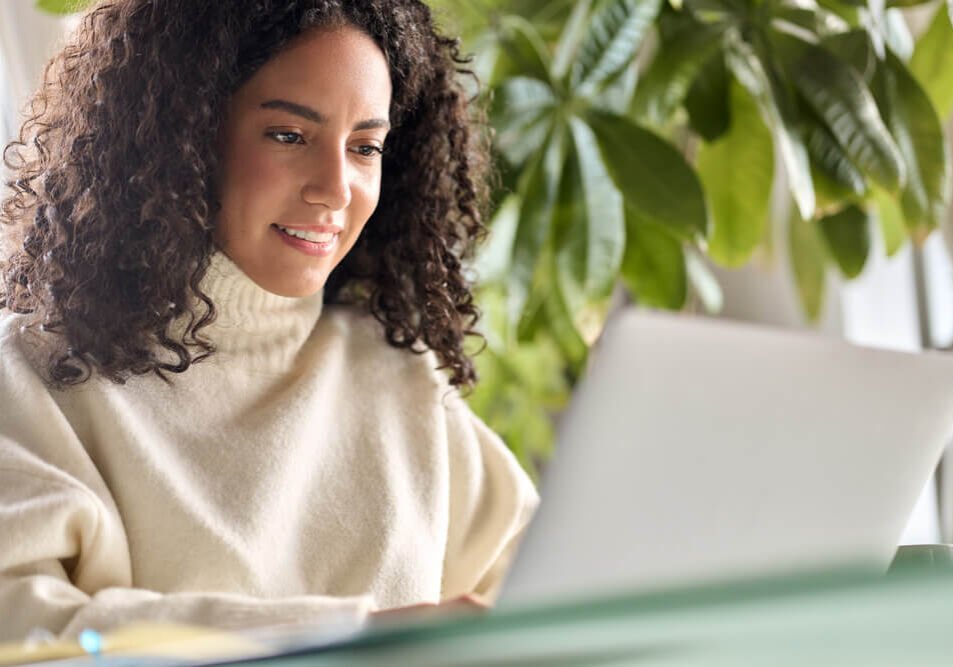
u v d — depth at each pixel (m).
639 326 0.68
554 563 0.66
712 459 0.68
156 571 1.03
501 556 1.26
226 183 1.08
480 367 2.09
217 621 0.89
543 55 1.77
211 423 1.10
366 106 1.08
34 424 1.02
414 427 1.23
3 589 0.92
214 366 1.12
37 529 0.94
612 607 0.43
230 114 1.07
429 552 1.17
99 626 0.88
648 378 0.67
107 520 0.99
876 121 1.69
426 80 1.26
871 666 0.41
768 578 0.42
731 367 0.69
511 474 1.28
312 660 0.49
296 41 1.06
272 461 1.10
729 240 1.89
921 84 1.86
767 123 1.87
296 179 1.07
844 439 0.71
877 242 2.47
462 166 1.34
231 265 1.10
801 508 0.70
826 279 2.24
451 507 1.25
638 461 0.67
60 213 1.10
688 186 1.66
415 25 1.22
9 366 1.05
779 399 0.69
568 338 2.00
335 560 1.12
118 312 1.07
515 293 1.69
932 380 0.73
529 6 1.97
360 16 1.09
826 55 1.73
